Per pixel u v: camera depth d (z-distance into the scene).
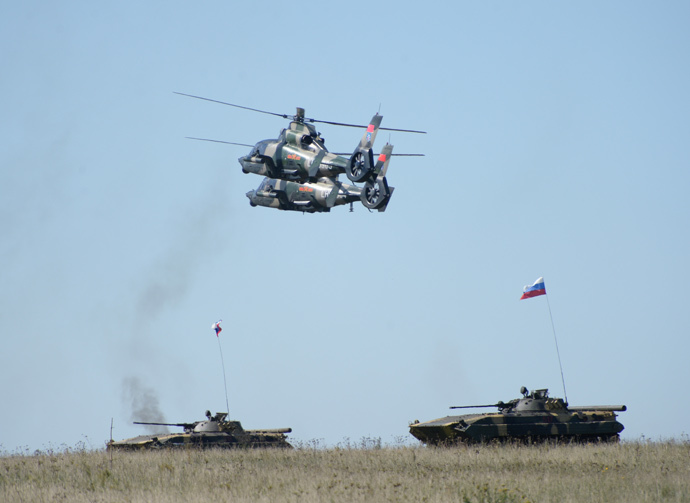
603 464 94.81
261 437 149.88
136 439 144.25
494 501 70.00
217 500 70.31
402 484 79.12
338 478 84.62
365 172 174.62
